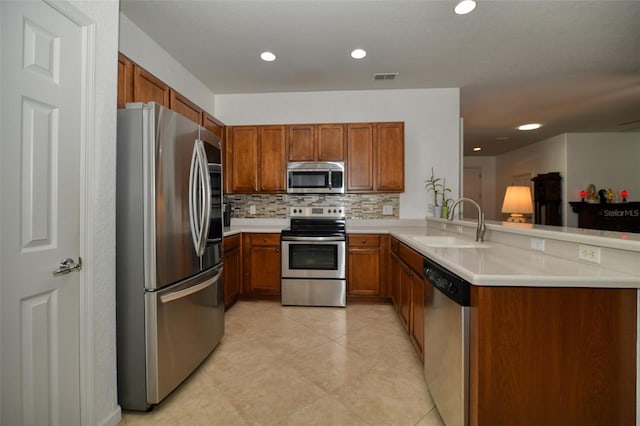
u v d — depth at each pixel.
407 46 2.74
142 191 1.60
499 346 1.12
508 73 3.31
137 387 1.62
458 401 1.24
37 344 1.19
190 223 1.90
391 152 3.54
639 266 1.12
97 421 1.45
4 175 1.07
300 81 3.54
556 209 6.07
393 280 3.12
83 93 1.38
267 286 3.48
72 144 1.33
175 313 1.77
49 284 1.24
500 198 8.34
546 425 1.11
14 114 1.09
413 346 2.32
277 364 2.12
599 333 1.11
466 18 2.33
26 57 1.13
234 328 2.73
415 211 3.82
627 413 1.10
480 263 1.37
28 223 1.15
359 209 3.87
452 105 3.75
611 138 5.92
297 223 3.86
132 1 2.12
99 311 1.47
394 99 3.80
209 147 2.16
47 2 1.20
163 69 2.79
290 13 2.26
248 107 3.93
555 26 2.43
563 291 1.12
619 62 3.05
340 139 3.58
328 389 1.83
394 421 1.56
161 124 1.64
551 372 1.11
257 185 3.65
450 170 3.77
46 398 1.23
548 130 5.79
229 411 1.64
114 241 1.56
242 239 3.50
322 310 3.21
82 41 1.38
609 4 2.15
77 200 1.36
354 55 2.89
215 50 2.81
